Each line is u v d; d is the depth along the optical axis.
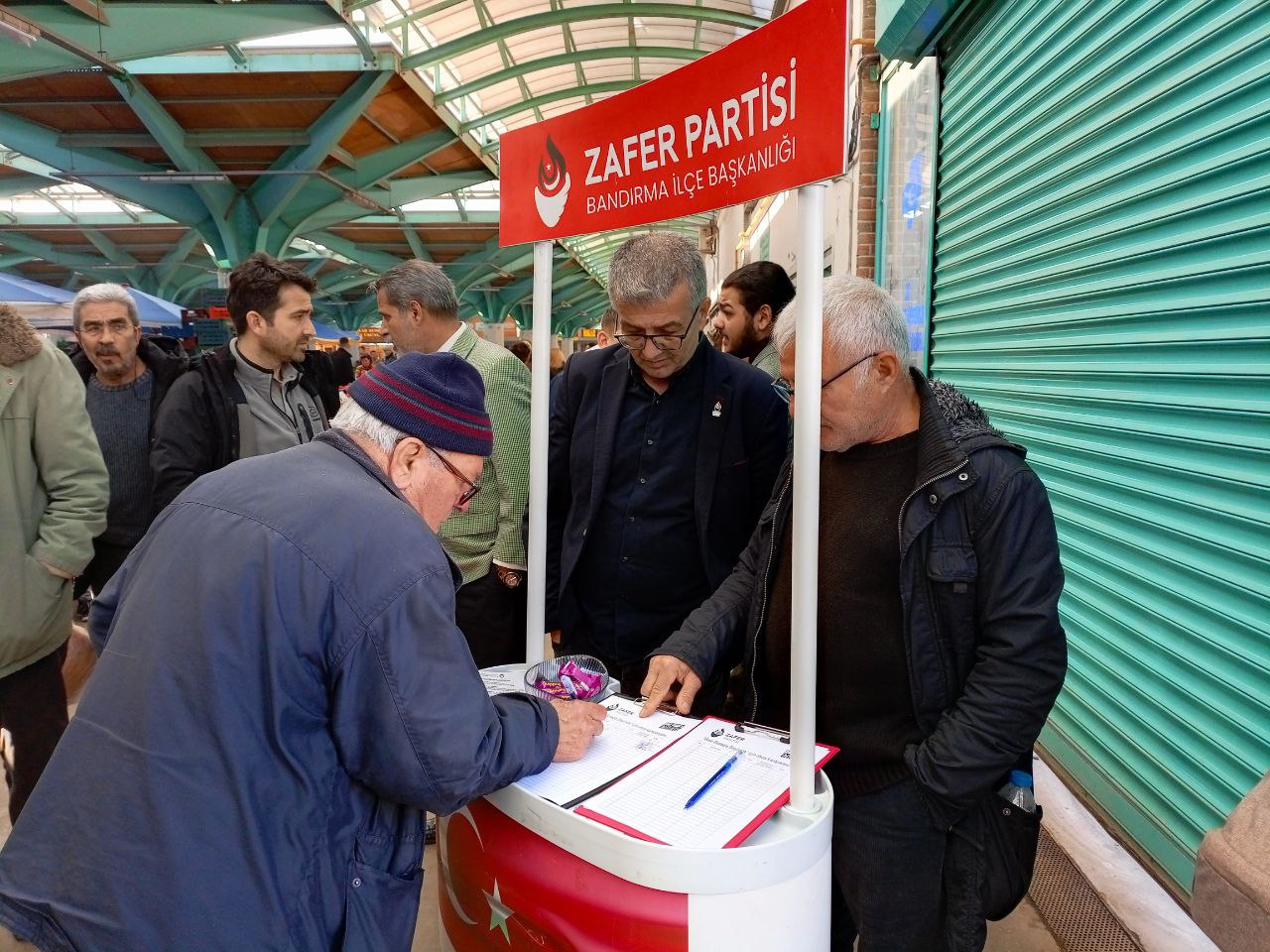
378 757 1.11
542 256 1.65
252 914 1.08
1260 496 1.87
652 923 1.11
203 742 1.07
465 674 1.15
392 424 1.26
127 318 3.05
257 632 1.09
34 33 10.53
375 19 13.44
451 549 2.49
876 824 1.47
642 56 14.56
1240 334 1.91
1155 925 2.08
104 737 1.09
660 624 2.04
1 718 2.50
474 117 19.20
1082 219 2.71
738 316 3.09
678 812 1.18
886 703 1.47
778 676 1.63
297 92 16.05
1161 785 2.29
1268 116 1.80
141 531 3.18
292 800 1.11
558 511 2.25
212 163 20.19
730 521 1.99
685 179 1.33
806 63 1.10
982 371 3.70
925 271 4.41
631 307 1.75
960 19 3.91
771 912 1.11
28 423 2.38
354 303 56.69
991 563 1.33
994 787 1.43
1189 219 2.12
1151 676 2.35
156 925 1.05
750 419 2.00
